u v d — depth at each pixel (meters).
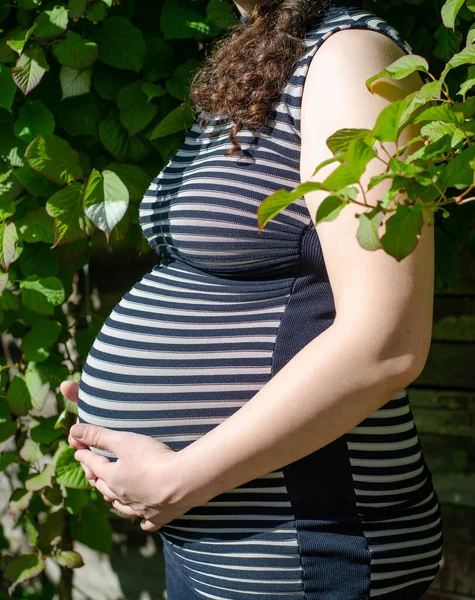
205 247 0.87
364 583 0.82
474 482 1.53
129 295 1.01
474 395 1.51
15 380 1.58
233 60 0.96
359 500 0.83
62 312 1.66
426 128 0.66
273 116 0.85
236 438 0.76
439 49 1.25
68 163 1.41
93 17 1.40
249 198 0.84
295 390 0.73
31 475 1.64
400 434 0.87
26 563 1.71
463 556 1.56
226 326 0.86
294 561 0.82
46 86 1.51
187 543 0.88
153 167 1.53
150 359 0.90
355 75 0.76
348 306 0.72
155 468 0.82
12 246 1.40
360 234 0.54
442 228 1.37
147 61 1.47
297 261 0.84
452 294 1.51
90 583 1.94
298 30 0.89
